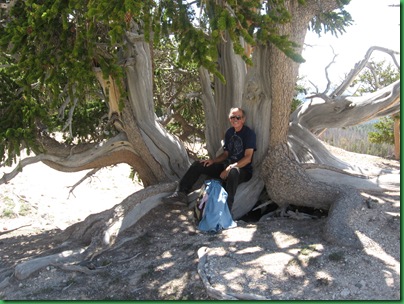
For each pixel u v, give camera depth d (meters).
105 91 6.53
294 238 5.21
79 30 4.88
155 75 9.30
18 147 5.95
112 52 6.50
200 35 4.24
